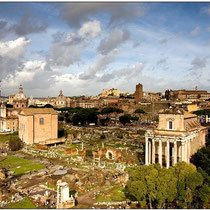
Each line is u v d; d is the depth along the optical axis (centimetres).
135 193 5275
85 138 15162
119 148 12100
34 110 13925
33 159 10456
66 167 9194
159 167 5859
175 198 5506
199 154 7412
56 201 6197
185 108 18612
